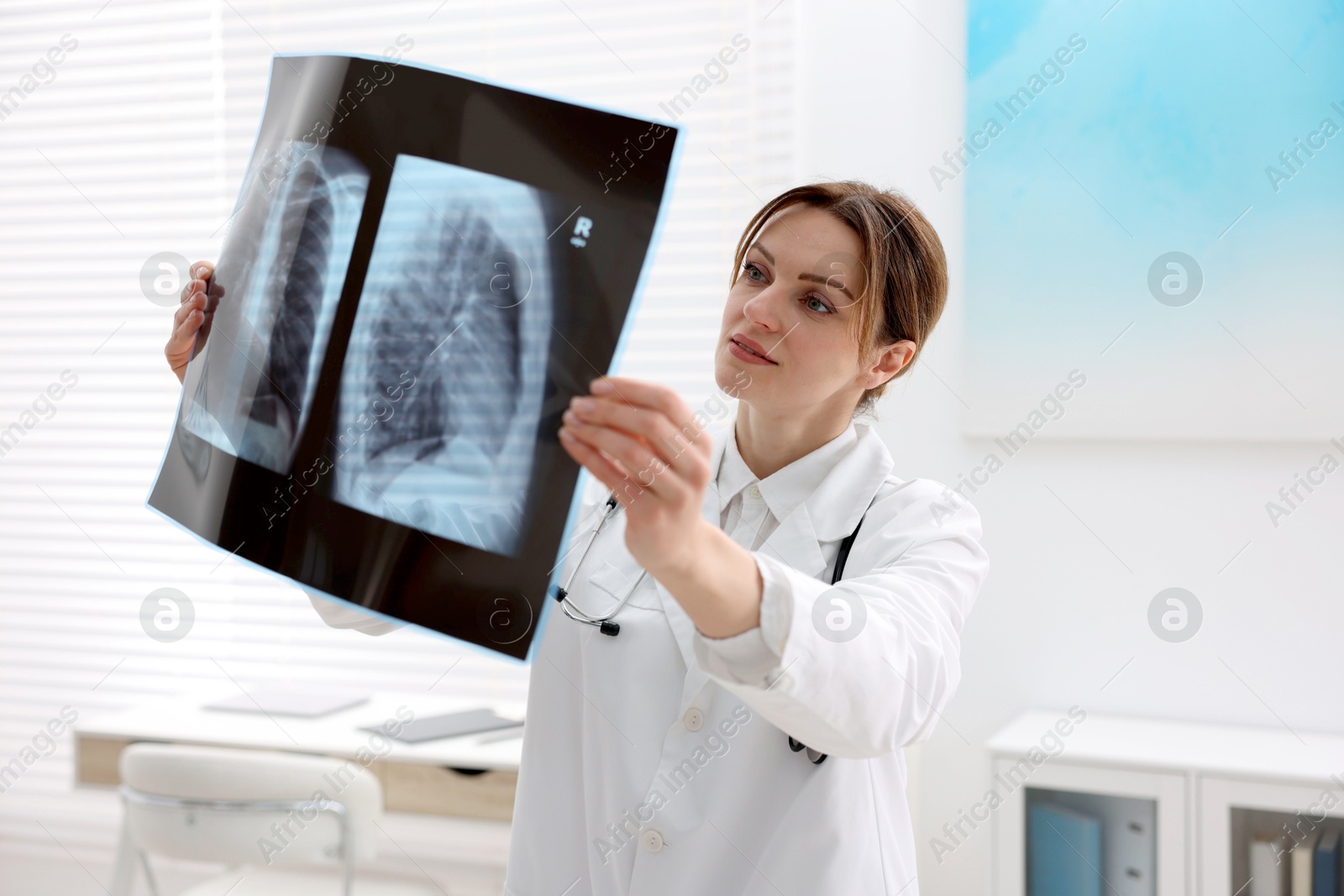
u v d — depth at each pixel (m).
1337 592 1.84
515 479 0.60
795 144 2.07
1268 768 1.63
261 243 0.68
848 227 0.91
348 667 2.30
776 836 0.87
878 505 0.97
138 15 2.42
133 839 1.69
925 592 0.79
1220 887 1.63
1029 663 1.98
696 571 0.57
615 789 0.91
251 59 2.36
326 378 0.63
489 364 0.61
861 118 2.04
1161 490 1.92
